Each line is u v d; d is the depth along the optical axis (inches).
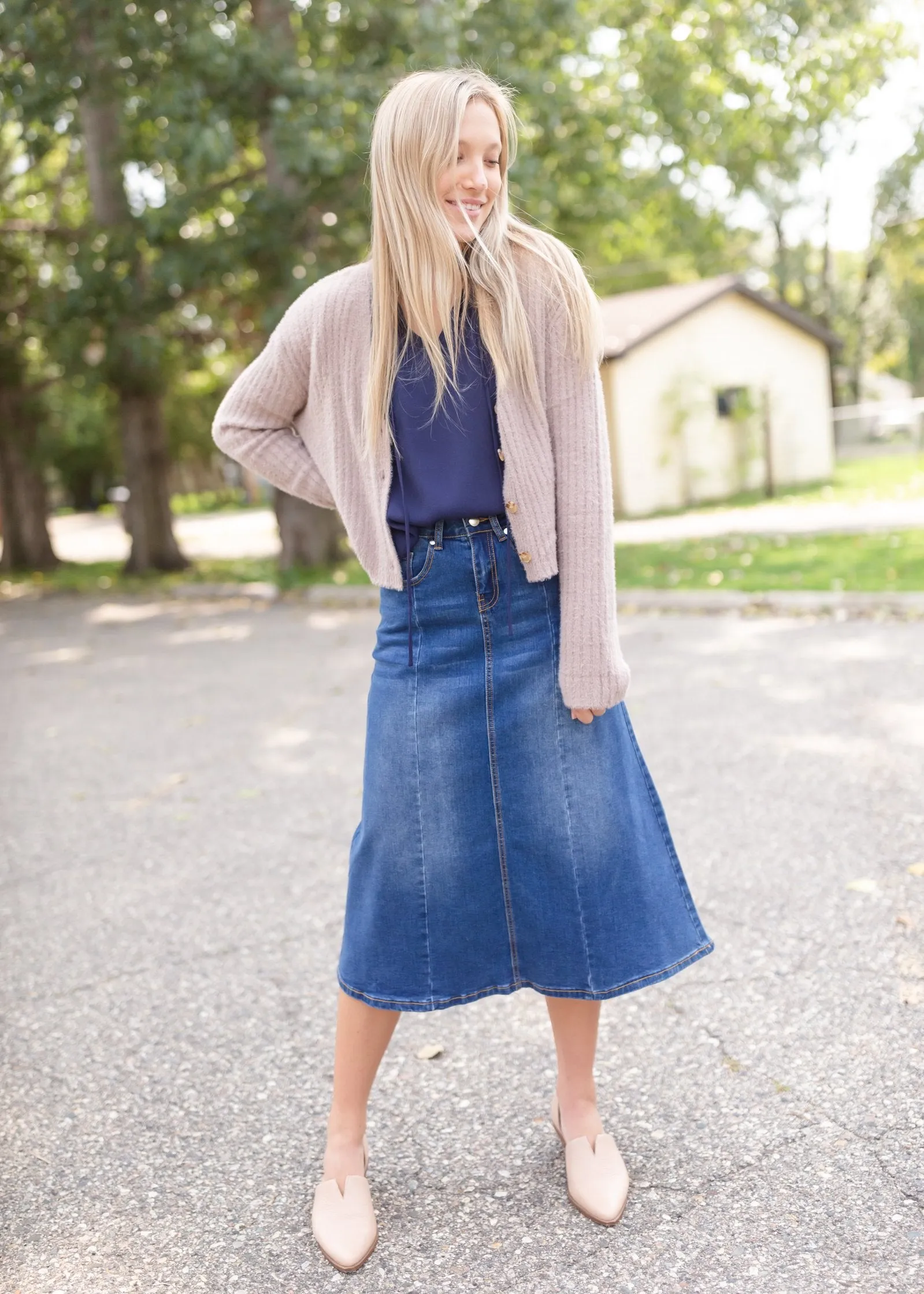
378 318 66.6
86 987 115.2
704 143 536.4
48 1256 74.2
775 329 804.6
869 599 277.7
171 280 432.8
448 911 71.6
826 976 101.6
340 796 173.2
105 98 405.1
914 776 152.0
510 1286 67.8
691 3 495.8
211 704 251.9
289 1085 93.7
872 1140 77.8
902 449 989.2
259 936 123.9
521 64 435.2
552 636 69.9
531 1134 84.0
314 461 73.8
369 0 390.0
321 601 425.1
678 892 75.2
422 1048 97.3
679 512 698.2
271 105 399.2
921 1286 63.5
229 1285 70.4
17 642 396.2
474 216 66.3
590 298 66.7
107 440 1444.4
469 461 67.0
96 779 197.5
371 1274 70.4
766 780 157.5
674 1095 86.4
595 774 71.2
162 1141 87.1
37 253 592.7
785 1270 66.3
